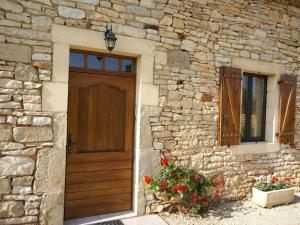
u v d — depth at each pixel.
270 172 4.20
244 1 3.88
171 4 3.34
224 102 3.68
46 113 2.71
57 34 2.72
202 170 3.60
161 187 3.13
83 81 3.02
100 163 3.15
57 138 2.76
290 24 4.32
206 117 3.62
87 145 3.07
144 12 3.17
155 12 3.23
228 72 3.70
